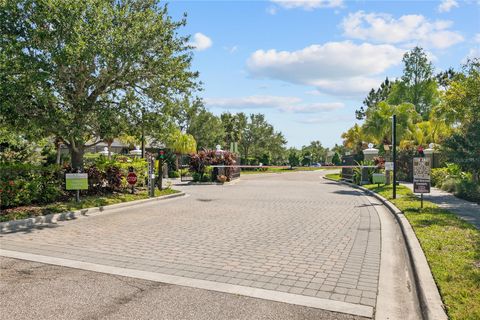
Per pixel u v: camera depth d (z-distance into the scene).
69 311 4.29
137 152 28.48
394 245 7.54
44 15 11.08
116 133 13.48
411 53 53.31
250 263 6.23
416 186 11.30
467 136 15.15
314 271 5.80
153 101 14.52
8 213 10.26
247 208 13.20
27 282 5.29
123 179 16.34
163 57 13.65
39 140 14.66
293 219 10.76
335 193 19.06
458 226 8.48
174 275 5.61
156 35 13.28
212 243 7.70
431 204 12.29
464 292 4.44
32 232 8.84
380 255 6.75
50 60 11.38
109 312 4.26
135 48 12.46
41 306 4.43
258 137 65.56
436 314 3.94
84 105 12.09
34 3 11.25
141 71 13.57
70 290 4.97
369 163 24.70
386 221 10.41
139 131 14.25
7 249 7.20
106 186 15.62
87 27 11.29
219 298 4.69
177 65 14.14
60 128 11.65
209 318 4.11
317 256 6.68
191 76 14.99
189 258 6.55
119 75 13.45
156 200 15.60
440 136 25.72
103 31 11.77
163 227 9.51
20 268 5.96
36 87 11.11
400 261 6.38
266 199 16.19
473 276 5.02
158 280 5.38
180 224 9.95
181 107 15.23
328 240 7.98
